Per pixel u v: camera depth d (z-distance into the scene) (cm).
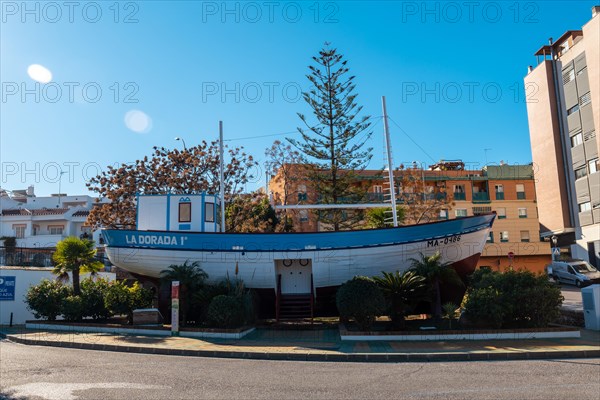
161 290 2156
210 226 2319
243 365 1205
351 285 1694
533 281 1658
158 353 1452
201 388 893
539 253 5188
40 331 1967
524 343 1443
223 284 2036
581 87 4369
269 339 1666
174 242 2127
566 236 4722
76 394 834
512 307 1602
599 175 4131
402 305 1725
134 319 1947
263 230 3550
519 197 5412
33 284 2408
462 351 1325
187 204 2292
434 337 1559
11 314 2275
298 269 2175
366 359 1292
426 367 1144
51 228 5259
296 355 1332
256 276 2114
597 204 4172
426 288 1769
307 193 4369
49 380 968
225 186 3769
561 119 4678
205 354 1405
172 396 823
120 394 836
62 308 2083
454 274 1780
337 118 3528
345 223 3831
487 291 1631
